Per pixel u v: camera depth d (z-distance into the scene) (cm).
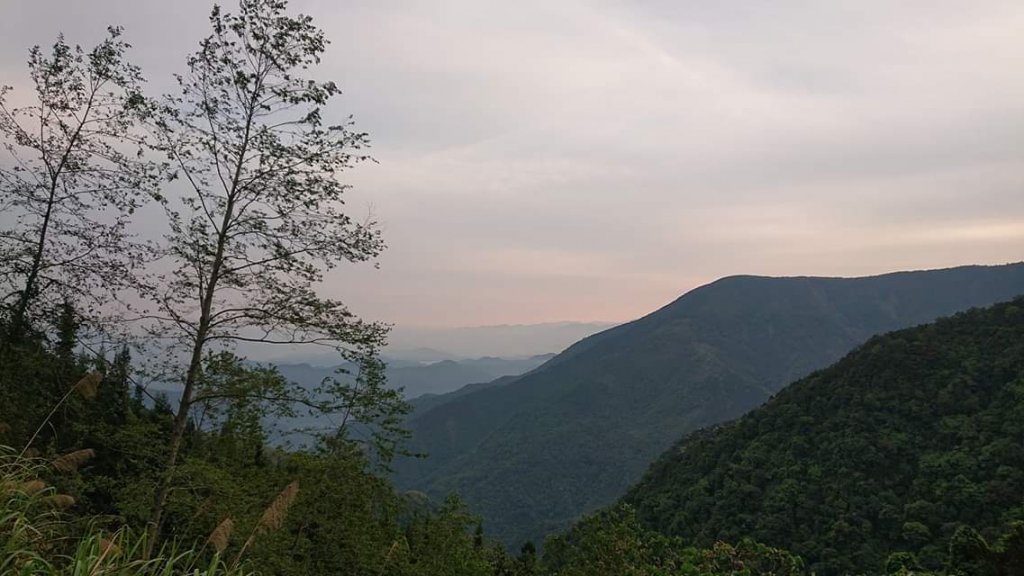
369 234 1152
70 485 858
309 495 1270
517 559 2698
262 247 1078
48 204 1158
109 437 1010
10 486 495
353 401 1224
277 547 1117
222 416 1065
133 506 890
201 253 1042
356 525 1388
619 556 1961
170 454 994
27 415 1006
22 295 1152
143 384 1054
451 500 1998
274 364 1134
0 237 1151
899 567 3212
